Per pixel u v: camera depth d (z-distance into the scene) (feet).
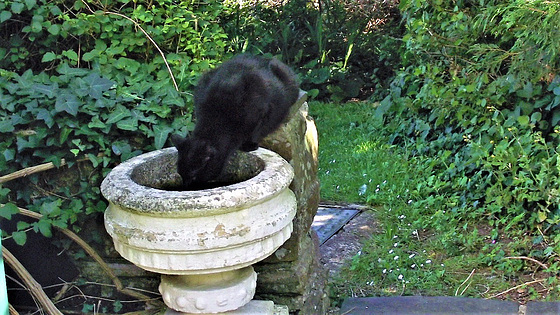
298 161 8.81
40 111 8.50
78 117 8.71
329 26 20.44
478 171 11.93
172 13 10.03
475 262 10.28
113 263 8.94
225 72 8.93
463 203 11.59
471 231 11.14
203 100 8.64
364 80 19.48
